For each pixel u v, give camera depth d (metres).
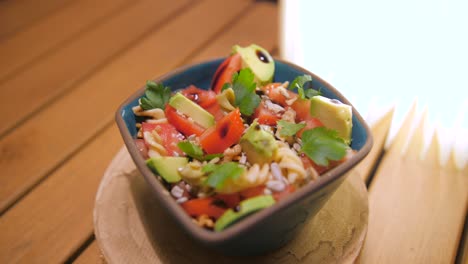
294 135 0.38
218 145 0.37
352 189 0.41
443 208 0.42
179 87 0.43
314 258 0.36
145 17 0.67
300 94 0.39
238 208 0.32
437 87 0.48
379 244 0.39
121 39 0.63
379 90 0.51
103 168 0.46
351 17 0.50
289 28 0.55
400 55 0.49
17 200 0.44
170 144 0.38
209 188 0.35
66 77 0.58
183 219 0.31
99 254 0.39
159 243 0.37
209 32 0.63
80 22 0.67
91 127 0.51
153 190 0.33
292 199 0.31
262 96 0.41
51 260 0.39
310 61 0.55
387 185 0.43
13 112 0.53
